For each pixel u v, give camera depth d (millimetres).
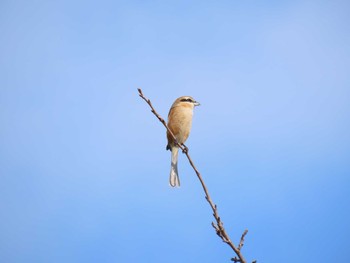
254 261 6137
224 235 6352
